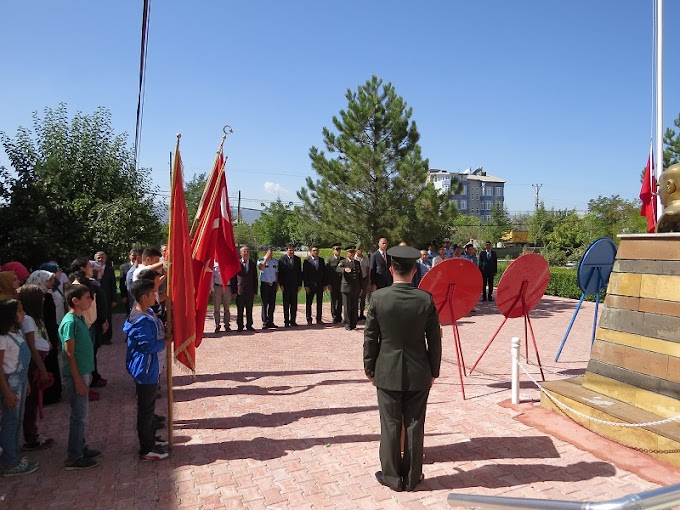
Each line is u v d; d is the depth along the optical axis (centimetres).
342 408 592
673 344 446
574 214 4875
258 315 1380
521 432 500
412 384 385
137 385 448
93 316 611
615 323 507
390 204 1591
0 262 1241
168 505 376
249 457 458
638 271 484
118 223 1458
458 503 231
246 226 5184
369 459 451
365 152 1552
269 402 619
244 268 1092
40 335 525
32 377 476
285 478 417
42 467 440
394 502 375
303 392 658
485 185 8819
